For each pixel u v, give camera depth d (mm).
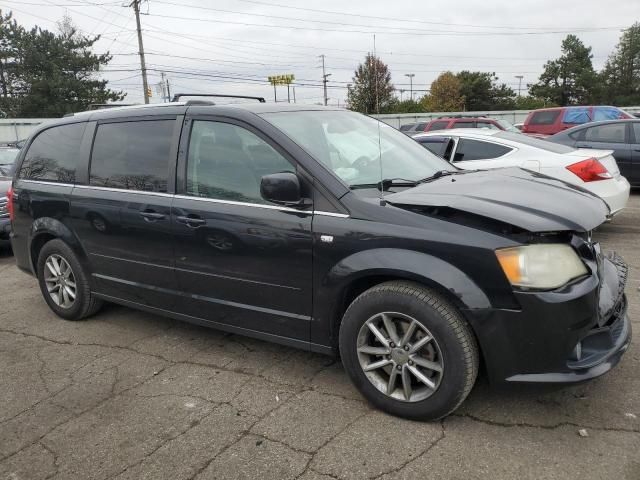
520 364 2680
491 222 2695
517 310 2611
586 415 2924
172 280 3840
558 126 15578
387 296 2871
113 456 2822
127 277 4168
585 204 3037
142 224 3893
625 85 80875
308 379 3516
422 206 2857
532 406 3039
